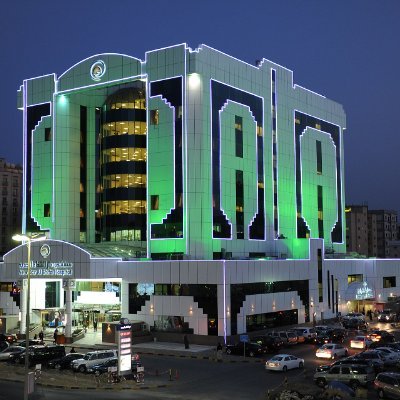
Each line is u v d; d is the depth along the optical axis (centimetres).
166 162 8500
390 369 5131
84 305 8444
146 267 7625
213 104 8594
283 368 5325
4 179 17375
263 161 9612
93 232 9706
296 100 10669
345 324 8531
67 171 9506
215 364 5803
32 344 6556
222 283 7100
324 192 11369
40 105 9731
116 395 4419
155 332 7431
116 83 9038
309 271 8888
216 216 8494
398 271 11669
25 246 7994
